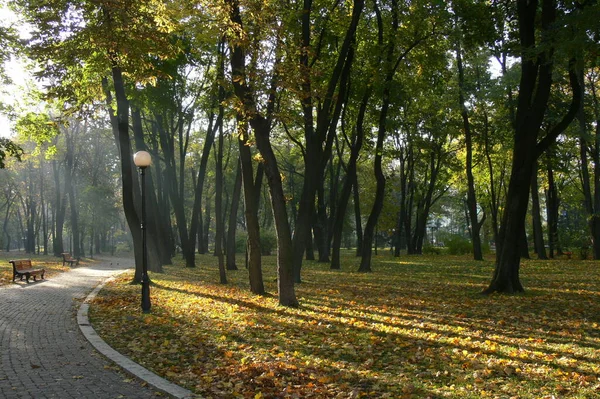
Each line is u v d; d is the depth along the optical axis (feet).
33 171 187.83
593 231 112.98
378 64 70.03
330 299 49.03
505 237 51.72
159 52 47.93
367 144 92.17
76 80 54.65
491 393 20.18
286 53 45.93
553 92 85.61
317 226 124.06
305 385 21.35
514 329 33.55
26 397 19.53
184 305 43.91
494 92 71.77
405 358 26.09
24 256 162.09
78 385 21.25
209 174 170.30
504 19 59.26
